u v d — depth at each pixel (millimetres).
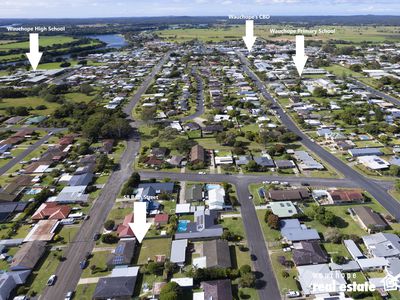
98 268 52406
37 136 107250
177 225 62000
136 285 48969
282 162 83875
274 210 64500
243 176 79562
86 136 102562
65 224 63031
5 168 86312
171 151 93812
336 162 85125
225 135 99000
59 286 49156
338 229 59750
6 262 53969
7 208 67250
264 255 54281
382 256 52156
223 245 55062
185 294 47469
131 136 105500
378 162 81562
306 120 114188
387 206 66312
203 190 72938
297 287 47875
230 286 47406
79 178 78062
